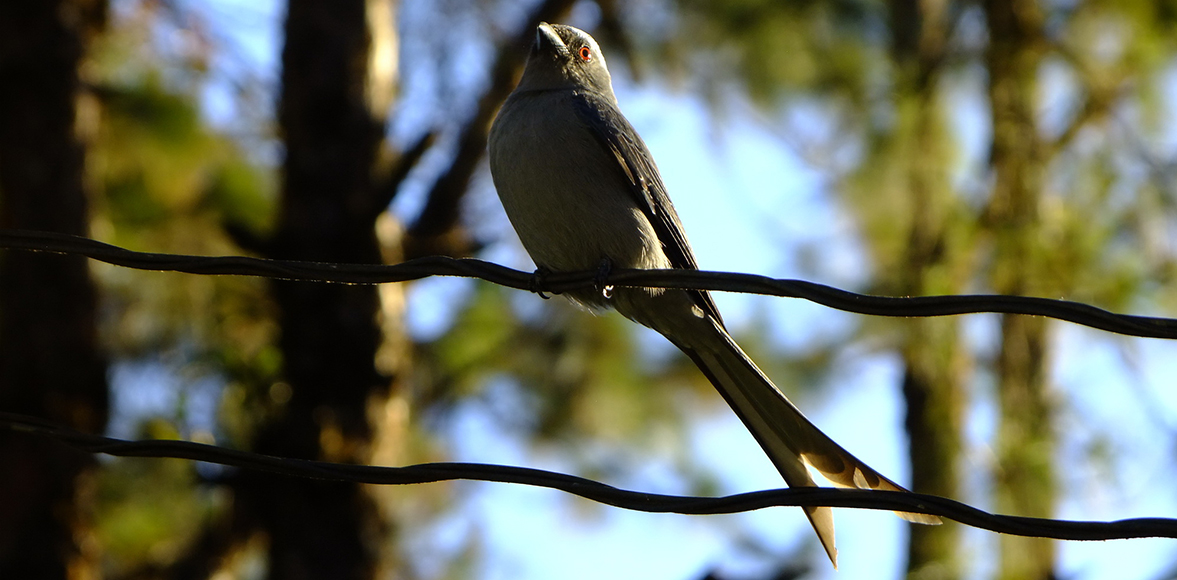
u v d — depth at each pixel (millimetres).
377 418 11953
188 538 13289
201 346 12789
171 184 13484
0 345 12234
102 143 13398
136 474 13125
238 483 11672
